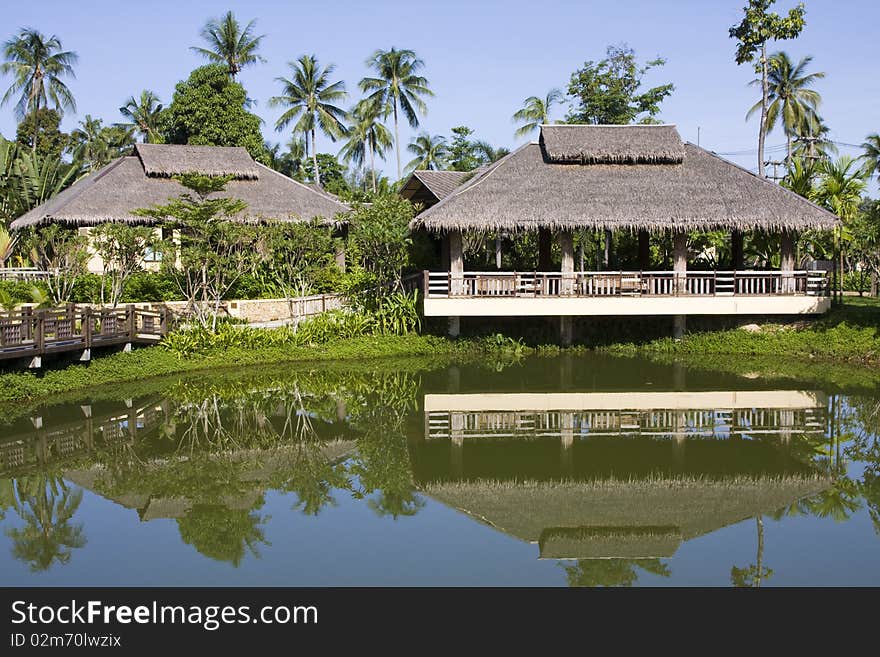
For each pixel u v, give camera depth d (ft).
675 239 72.64
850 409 53.83
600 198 71.00
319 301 80.59
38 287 71.41
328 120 146.61
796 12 89.35
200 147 95.96
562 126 78.07
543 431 49.62
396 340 77.10
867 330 71.10
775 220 69.15
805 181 83.87
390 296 79.87
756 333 75.41
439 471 41.11
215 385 63.36
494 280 72.64
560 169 74.95
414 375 67.51
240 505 35.78
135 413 53.72
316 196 96.07
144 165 90.43
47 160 104.78
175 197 88.02
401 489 38.11
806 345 72.13
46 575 27.99
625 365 70.69
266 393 60.80
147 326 66.18
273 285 80.53
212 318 72.23
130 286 75.61
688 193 72.08
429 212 68.69
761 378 64.49
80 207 81.66
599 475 39.99
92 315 57.98
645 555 29.68
